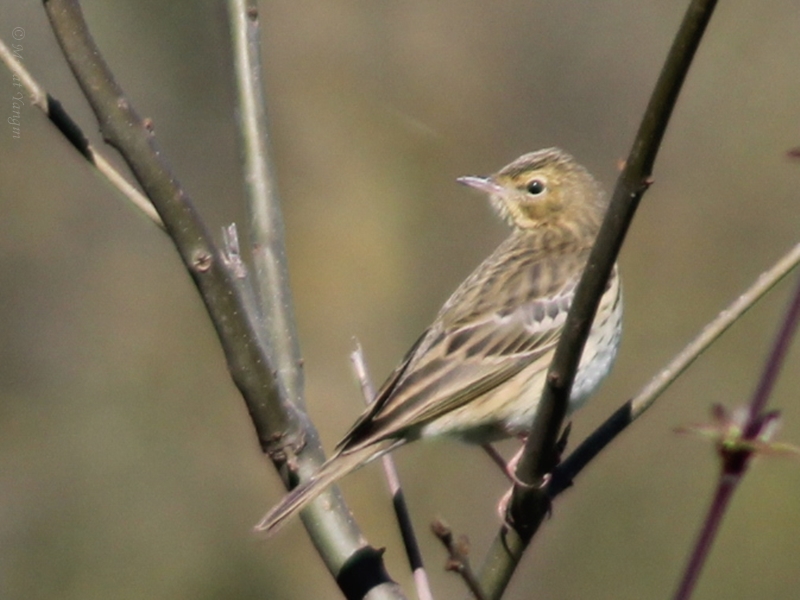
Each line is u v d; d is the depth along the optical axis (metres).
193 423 15.75
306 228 16.16
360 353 7.03
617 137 17.23
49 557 15.06
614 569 14.80
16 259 16.19
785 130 16.67
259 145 6.43
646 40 17.52
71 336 15.99
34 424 15.62
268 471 15.53
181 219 5.20
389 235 16.20
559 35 17.45
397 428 7.10
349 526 5.74
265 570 14.82
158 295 16.38
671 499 15.03
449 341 7.67
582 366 7.43
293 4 17.36
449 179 16.70
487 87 17.27
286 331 6.17
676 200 16.53
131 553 15.09
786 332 3.06
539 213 8.92
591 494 15.12
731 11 17.19
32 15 15.84
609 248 4.66
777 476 14.84
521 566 14.83
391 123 16.91
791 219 16.33
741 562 14.78
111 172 5.65
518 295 7.94
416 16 17.50
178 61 16.66
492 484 14.28
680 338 15.80
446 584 13.45
